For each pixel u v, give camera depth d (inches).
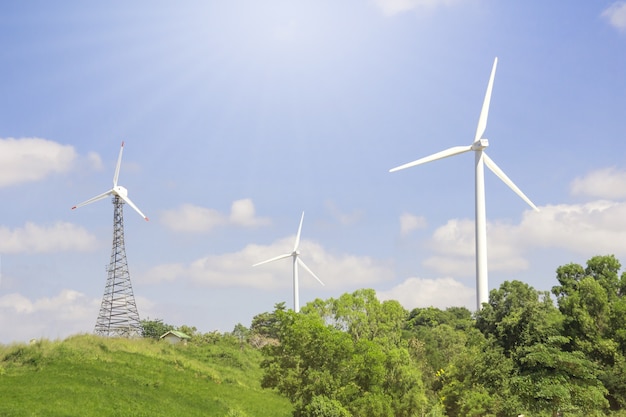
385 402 2380.7
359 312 2967.5
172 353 3558.1
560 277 3107.8
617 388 2518.5
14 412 1829.5
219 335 4697.3
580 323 2696.9
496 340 2923.2
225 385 3002.0
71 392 2156.7
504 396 2613.2
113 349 3009.4
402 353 2709.2
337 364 2399.1
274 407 2746.1
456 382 2984.7
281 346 2492.6
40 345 2679.6
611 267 3029.0
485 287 3917.3
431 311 6181.1
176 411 2228.1
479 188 3969.0
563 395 2226.9
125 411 2070.6
